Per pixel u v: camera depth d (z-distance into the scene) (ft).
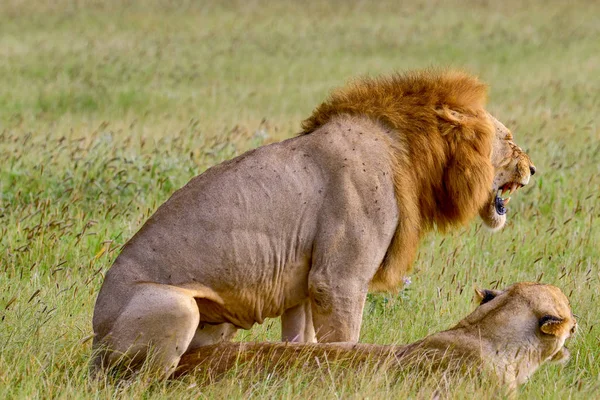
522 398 30.86
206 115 92.84
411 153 35.47
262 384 29.99
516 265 45.96
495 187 38.63
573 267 44.65
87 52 133.08
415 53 145.48
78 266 43.21
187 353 32.24
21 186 54.85
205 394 30.22
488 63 136.15
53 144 67.82
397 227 34.91
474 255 46.47
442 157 35.94
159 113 93.81
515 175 38.60
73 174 56.75
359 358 30.76
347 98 36.29
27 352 32.14
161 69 122.62
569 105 97.40
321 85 117.91
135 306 31.60
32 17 169.37
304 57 140.56
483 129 36.58
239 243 33.30
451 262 45.16
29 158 61.36
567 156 67.51
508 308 30.96
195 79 117.50
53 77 110.11
